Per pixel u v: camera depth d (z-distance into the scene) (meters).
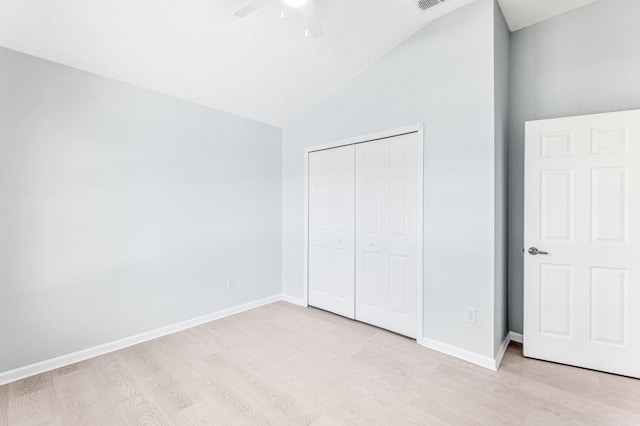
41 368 2.21
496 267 2.29
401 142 2.80
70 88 2.34
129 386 2.04
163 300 2.87
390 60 2.84
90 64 2.36
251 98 3.20
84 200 2.42
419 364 2.32
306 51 2.67
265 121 3.73
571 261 2.28
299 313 3.47
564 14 2.49
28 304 2.17
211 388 2.02
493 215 2.25
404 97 2.74
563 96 2.52
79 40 2.12
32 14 1.88
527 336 2.43
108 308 2.54
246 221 3.57
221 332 2.94
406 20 2.51
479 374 2.17
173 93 2.89
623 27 2.28
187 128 3.04
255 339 2.77
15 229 2.12
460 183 2.40
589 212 2.22
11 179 2.10
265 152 3.78
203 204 3.17
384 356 2.45
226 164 3.37
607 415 1.73
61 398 1.91
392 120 2.83
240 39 2.38
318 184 3.59
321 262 3.58
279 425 1.68
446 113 2.47
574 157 2.27
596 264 2.21
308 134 3.65
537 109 2.63
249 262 3.61
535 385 2.03
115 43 2.20
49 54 2.19
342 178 3.33
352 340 2.74
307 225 3.71
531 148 2.41
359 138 3.11
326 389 2.00
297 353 2.50
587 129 2.23
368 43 2.71
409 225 2.76
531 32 2.64
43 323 2.23
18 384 2.06
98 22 2.01
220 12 2.09
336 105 3.33
